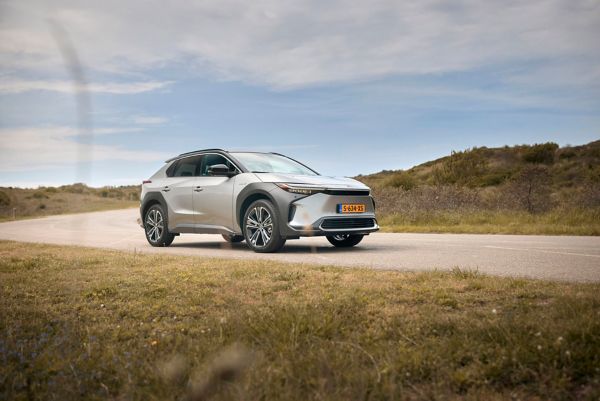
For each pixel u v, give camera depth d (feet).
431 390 7.76
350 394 7.22
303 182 25.73
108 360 9.12
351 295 13.21
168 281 16.25
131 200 180.45
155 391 7.62
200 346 9.34
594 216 43.83
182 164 31.86
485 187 89.92
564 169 103.04
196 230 29.86
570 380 7.82
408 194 61.87
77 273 18.34
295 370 7.99
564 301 11.04
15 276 17.83
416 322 10.69
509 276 16.56
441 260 21.81
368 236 37.22
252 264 19.51
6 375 8.35
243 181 27.32
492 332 9.55
